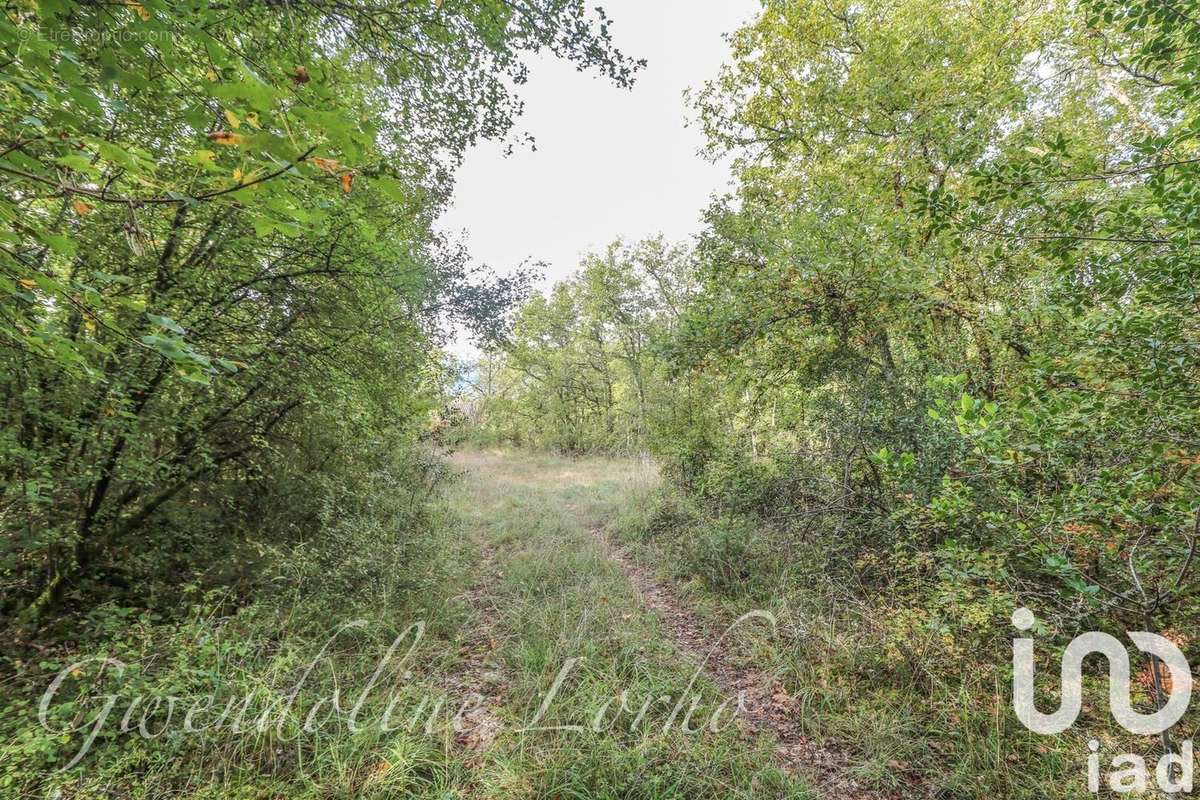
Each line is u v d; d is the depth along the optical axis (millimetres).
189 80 1676
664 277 16188
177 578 4434
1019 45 6293
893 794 2725
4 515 3168
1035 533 2605
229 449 5016
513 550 7027
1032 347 4152
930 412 3090
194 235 3873
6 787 2199
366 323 5297
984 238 4379
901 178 6422
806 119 8125
